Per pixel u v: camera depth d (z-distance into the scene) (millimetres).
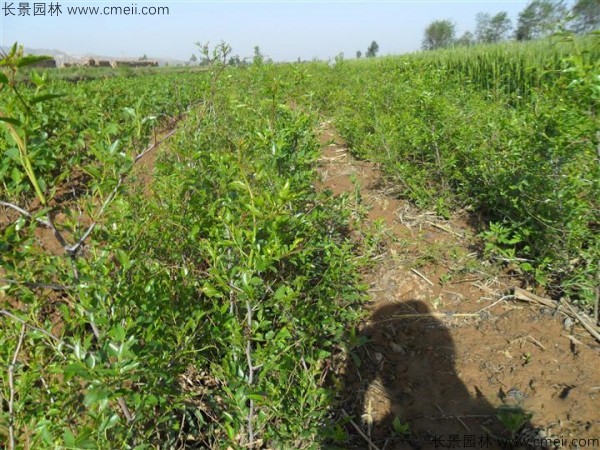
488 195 3855
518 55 10031
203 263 2729
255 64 6582
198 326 2045
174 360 1668
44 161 1910
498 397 2365
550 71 2818
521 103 5332
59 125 5340
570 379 2396
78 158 2023
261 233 1938
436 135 4332
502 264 3439
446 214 4184
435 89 5168
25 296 1729
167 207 2432
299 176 2762
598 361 2475
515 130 3447
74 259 1537
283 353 1852
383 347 2803
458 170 4359
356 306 3076
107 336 1499
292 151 2939
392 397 2465
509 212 3570
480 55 12086
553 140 2693
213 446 2102
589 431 2109
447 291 3236
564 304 2908
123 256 1627
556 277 3148
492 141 3924
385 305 3160
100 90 7453
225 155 2443
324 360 2621
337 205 3625
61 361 1705
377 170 5594
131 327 1571
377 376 2604
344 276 2645
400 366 2660
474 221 4141
